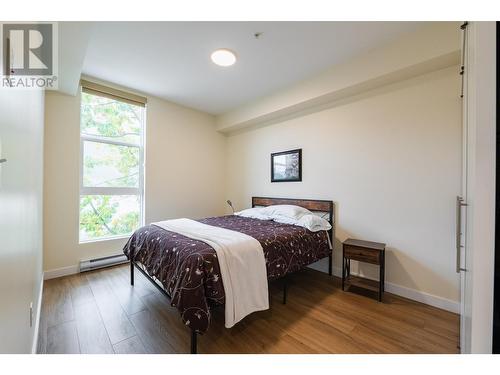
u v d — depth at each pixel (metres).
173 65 2.49
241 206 4.13
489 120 0.68
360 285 2.30
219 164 4.34
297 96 2.91
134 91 3.16
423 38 1.92
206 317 1.33
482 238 0.69
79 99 2.76
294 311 1.96
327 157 2.87
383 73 2.14
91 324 1.74
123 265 3.00
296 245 2.15
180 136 3.73
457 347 1.51
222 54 2.26
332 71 2.54
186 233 1.97
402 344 1.54
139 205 3.35
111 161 3.09
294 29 1.92
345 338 1.60
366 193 2.51
